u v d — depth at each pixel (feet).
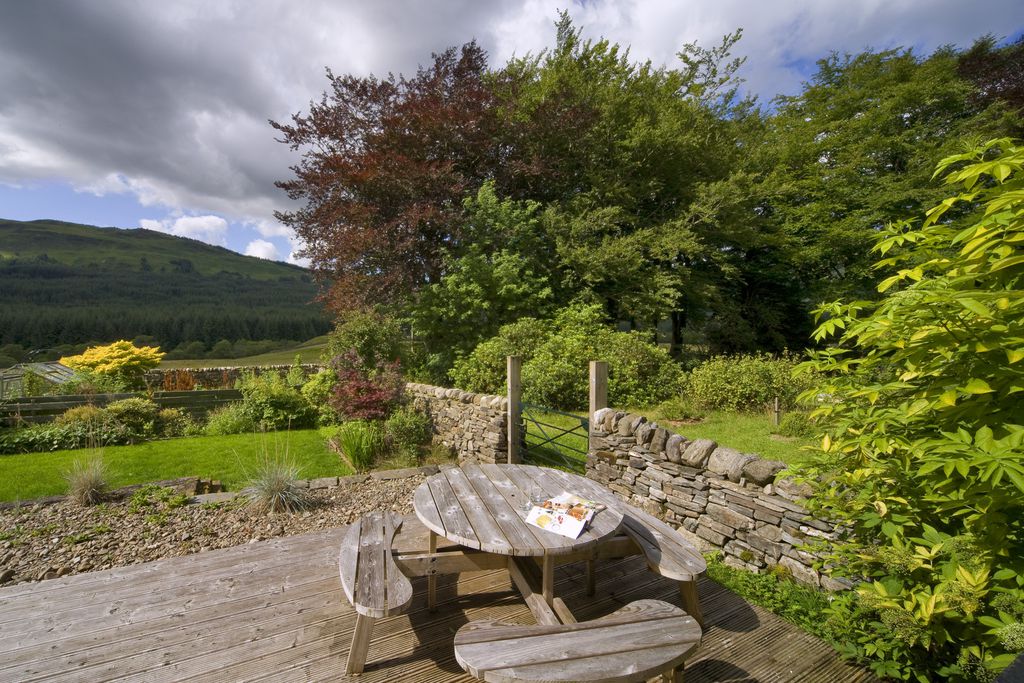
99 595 8.78
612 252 39.42
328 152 39.47
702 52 52.19
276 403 30.45
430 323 37.17
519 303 36.60
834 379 7.63
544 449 20.36
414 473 18.24
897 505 6.56
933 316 5.57
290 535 12.39
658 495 12.85
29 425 25.63
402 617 8.15
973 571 5.48
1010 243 5.23
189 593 8.86
